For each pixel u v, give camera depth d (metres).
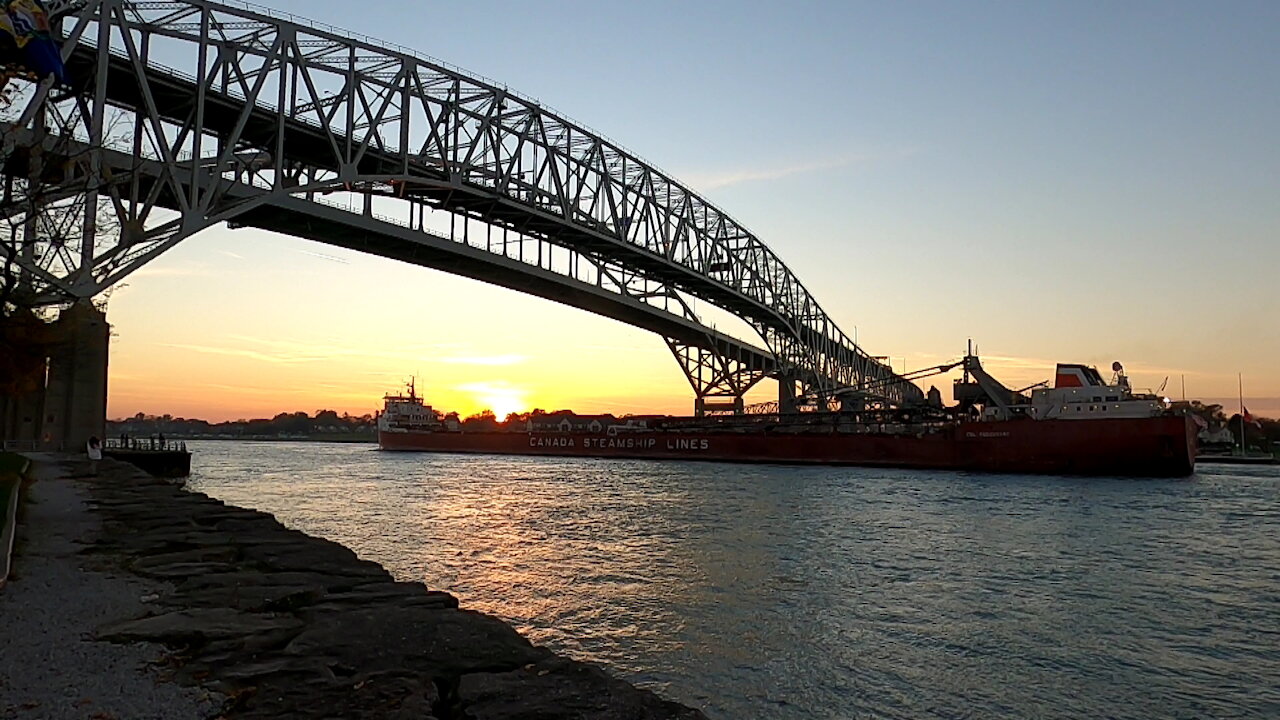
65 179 14.91
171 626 7.63
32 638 7.29
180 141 41.41
